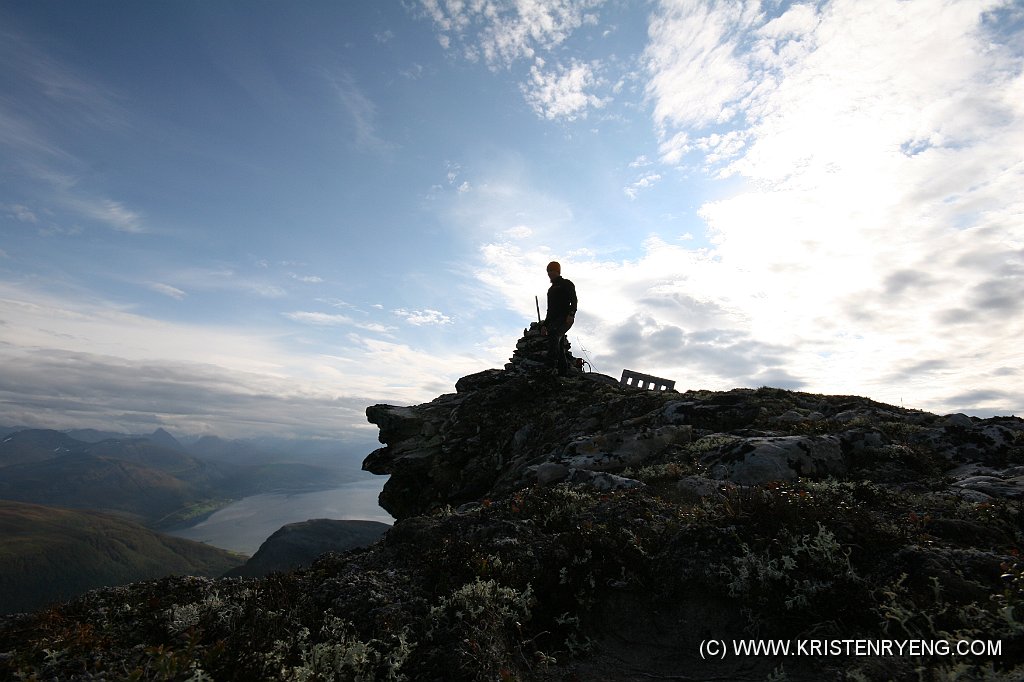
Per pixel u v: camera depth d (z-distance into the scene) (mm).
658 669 4891
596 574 5965
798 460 10297
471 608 5102
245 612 5055
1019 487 8031
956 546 5570
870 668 4105
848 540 5488
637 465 13141
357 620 5113
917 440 11953
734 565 5516
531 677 4773
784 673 4453
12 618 4816
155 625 4766
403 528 7160
